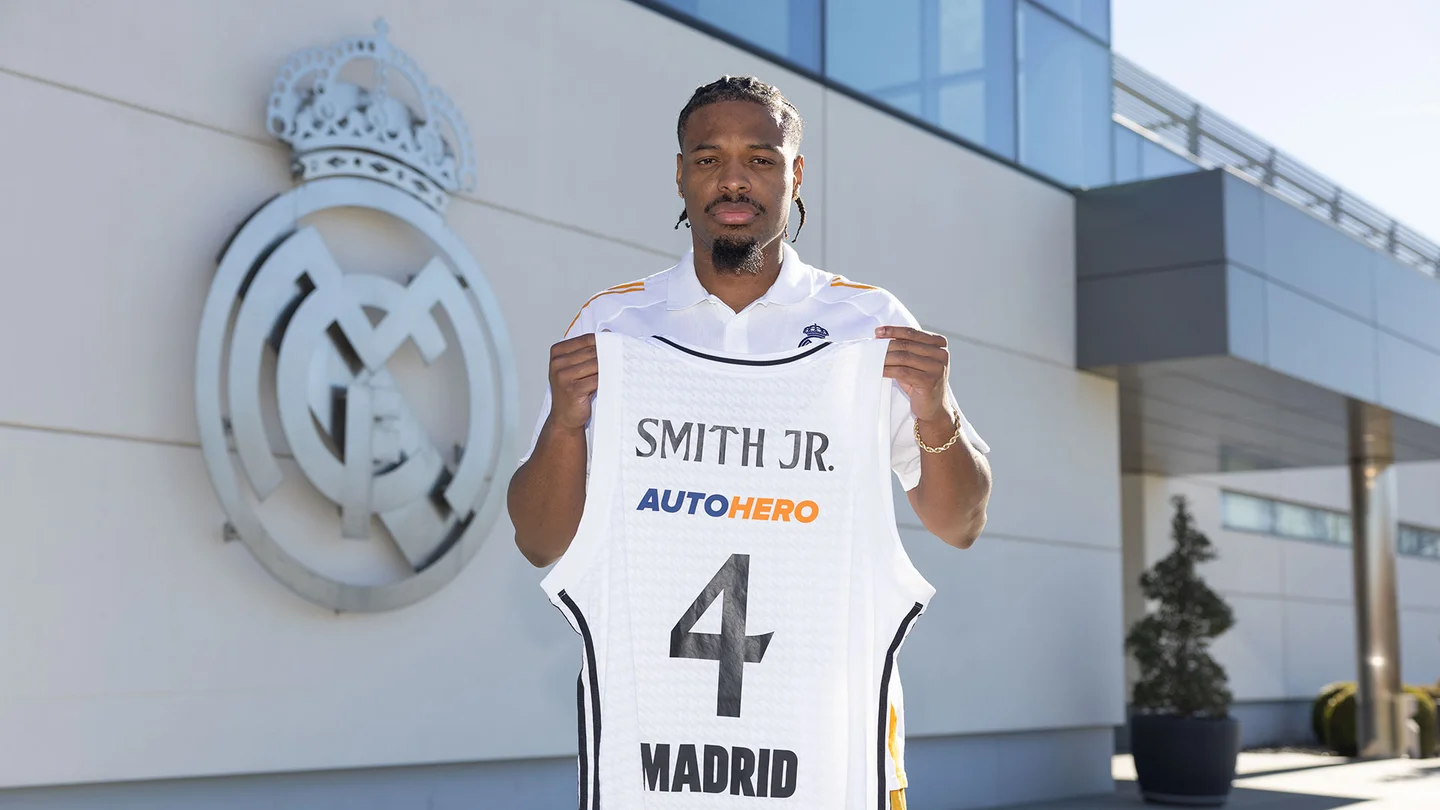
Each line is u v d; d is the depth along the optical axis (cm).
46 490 544
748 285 254
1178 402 1295
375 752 641
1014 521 1080
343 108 636
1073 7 1216
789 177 244
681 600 244
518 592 709
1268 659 1962
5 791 531
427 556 656
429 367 675
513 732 700
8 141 544
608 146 787
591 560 241
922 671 978
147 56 587
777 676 243
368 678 641
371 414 627
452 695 675
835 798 240
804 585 245
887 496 243
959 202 1062
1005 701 1050
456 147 698
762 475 246
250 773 597
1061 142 1181
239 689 595
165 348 583
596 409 242
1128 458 1638
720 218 240
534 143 745
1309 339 1188
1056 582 1114
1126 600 1719
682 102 840
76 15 567
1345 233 1261
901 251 1005
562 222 755
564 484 240
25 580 536
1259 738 1942
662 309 256
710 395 247
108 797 561
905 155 1019
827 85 960
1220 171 1091
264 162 621
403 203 655
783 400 247
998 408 1077
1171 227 1120
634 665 243
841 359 247
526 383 728
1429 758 1631
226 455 581
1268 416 1359
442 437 677
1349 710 1683
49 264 552
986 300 1077
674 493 246
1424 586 2434
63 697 543
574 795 741
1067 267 1163
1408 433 1456
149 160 584
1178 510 1163
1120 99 1373
